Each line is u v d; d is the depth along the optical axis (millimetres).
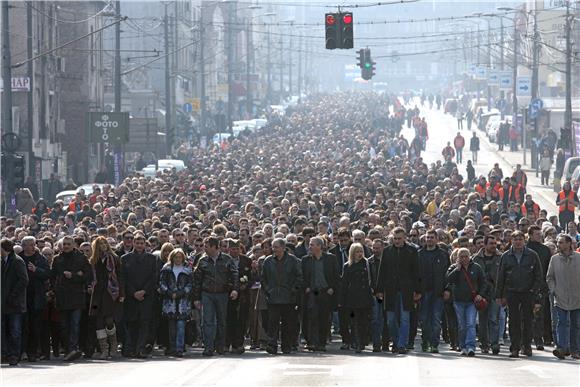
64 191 110375
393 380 38812
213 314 48125
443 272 49000
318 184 106438
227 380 39094
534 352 49844
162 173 114250
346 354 48469
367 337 51531
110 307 47125
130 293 47375
